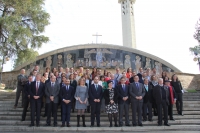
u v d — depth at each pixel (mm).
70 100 8656
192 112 10586
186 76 25562
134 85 9047
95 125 8992
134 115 8859
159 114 9031
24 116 9102
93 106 8641
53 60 23391
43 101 9992
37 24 19922
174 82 10844
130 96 9164
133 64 24297
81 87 8953
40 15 19812
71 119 9727
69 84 9094
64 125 8438
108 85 9336
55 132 7895
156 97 9172
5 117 9547
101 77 10359
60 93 8742
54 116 8617
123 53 24609
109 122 9234
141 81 10336
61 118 9234
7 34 18188
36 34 20203
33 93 8602
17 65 20797
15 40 17484
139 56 24703
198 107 11375
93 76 10977
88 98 9008
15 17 16516
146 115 9469
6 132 7816
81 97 8805
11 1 16672
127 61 24312
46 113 9578
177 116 10031
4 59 19453
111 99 8711
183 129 8586
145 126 8719
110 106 8656
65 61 23484
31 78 9172
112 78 10102
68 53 23812
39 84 8805
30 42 19500
